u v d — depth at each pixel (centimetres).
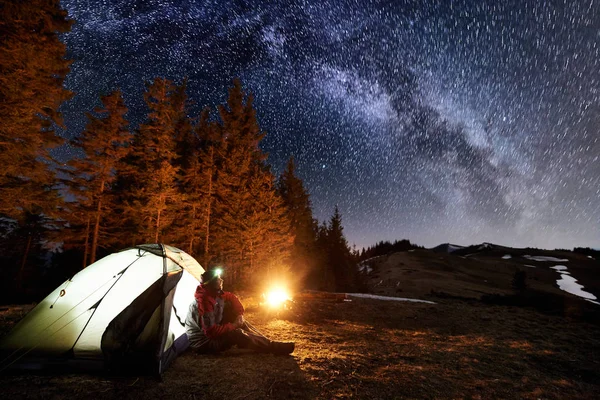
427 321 885
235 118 2961
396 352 540
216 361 434
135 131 2323
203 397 330
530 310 1205
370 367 449
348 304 1058
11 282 2522
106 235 2114
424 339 664
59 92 1240
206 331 446
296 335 621
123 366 369
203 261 2183
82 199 1938
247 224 2147
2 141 1138
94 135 1972
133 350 371
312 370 417
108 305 423
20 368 369
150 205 1936
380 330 736
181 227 2214
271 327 674
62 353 386
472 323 883
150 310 391
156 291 405
